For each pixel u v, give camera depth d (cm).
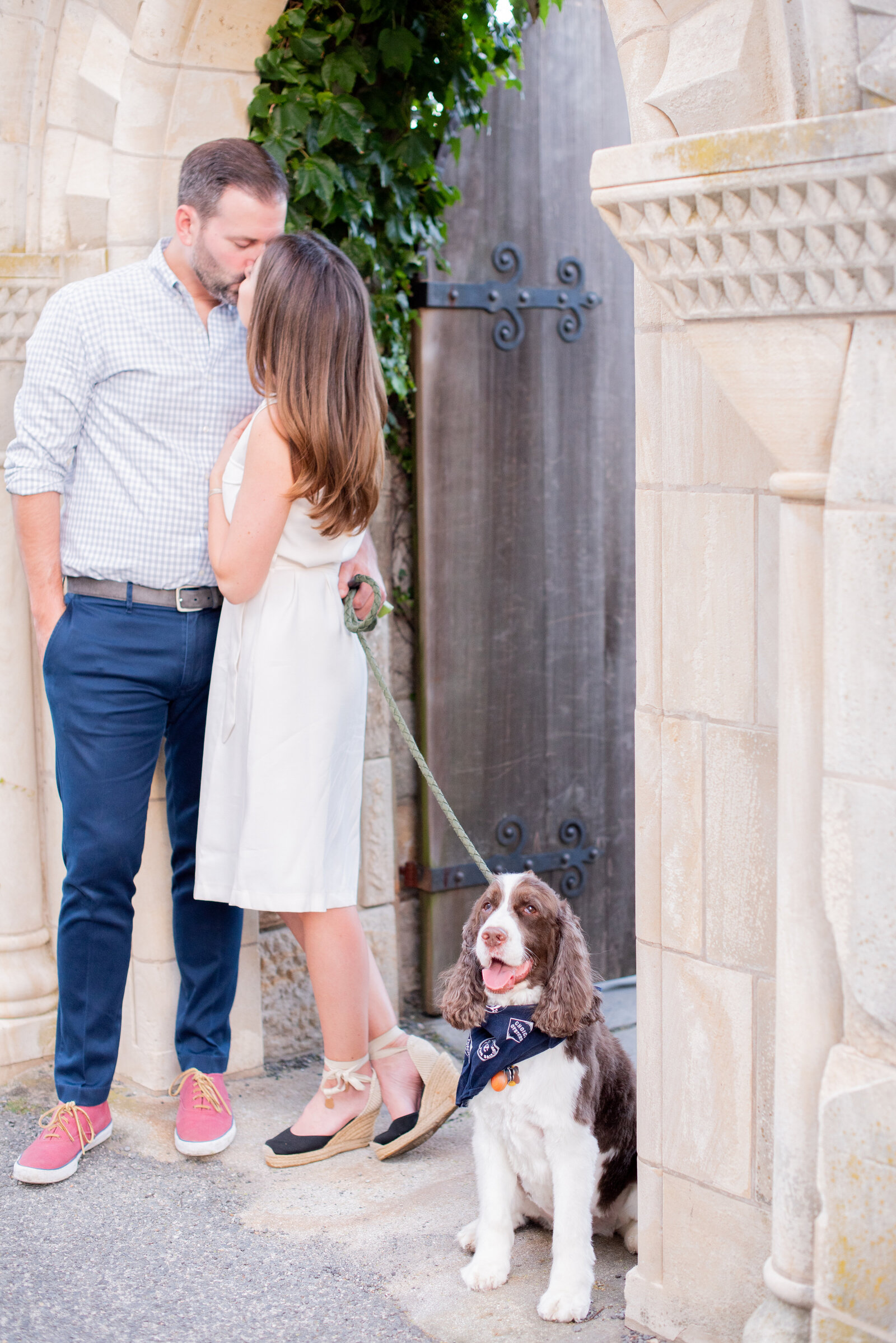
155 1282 254
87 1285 252
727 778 214
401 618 416
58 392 281
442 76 372
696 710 217
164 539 289
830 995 191
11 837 349
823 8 174
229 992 319
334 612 285
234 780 288
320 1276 256
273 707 279
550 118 416
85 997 296
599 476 439
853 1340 187
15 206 331
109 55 322
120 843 291
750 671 209
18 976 350
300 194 342
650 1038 231
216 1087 312
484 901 250
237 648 285
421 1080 316
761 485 204
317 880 284
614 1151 261
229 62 325
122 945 298
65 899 295
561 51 415
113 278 288
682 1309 230
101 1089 301
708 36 192
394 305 385
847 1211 185
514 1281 253
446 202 390
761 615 206
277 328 265
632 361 441
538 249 419
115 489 288
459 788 422
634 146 186
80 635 287
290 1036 387
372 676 392
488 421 415
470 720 422
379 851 399
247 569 272
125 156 321
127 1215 279
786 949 194
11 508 338
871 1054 184
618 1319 239
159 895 333
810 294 174
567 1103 241
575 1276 242
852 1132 183
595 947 457
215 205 273
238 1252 265
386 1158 305
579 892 451
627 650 453
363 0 341
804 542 186
